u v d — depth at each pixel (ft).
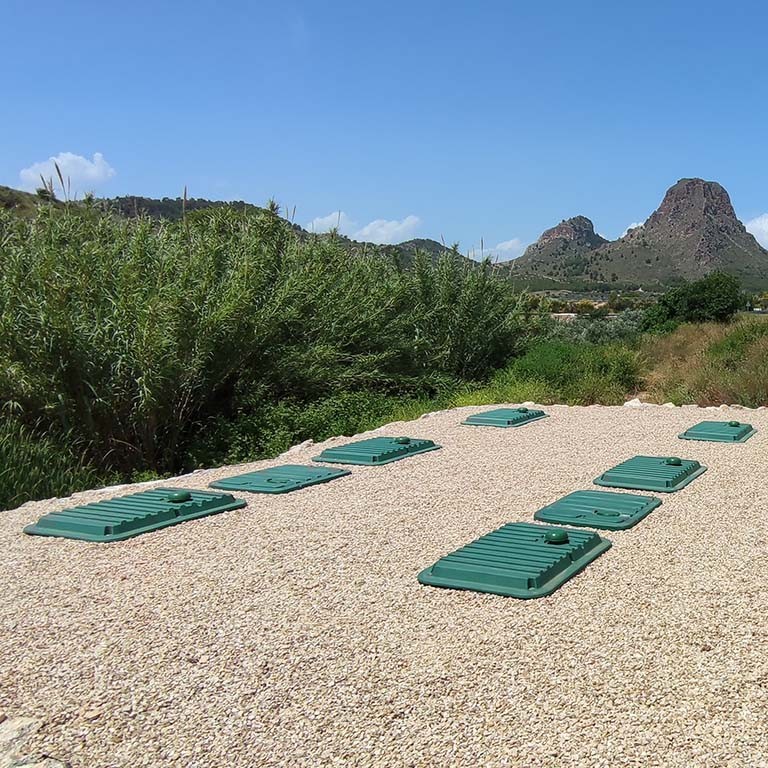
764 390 37.19
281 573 14.19
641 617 11.86
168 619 12.20
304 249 39.83
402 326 42.42
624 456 23.95
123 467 27.68
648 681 9.88
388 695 9.75
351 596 13.01
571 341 63.05
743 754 8.38
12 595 13.39
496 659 10.60
